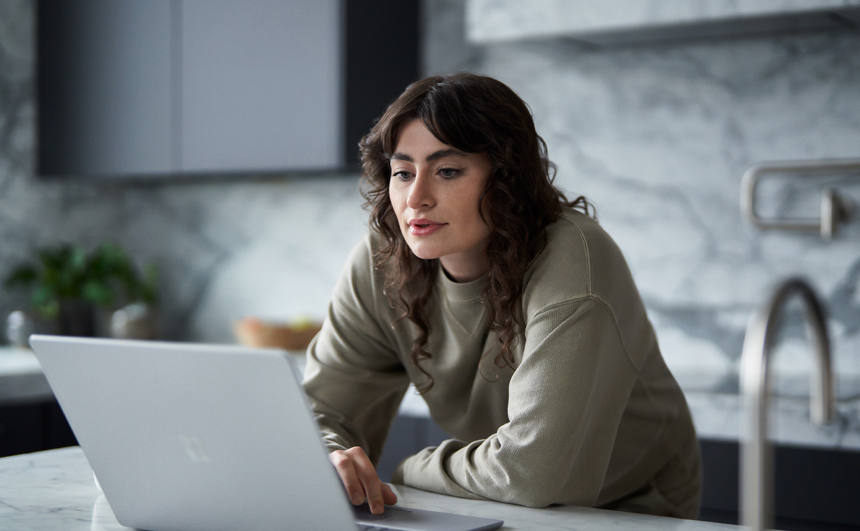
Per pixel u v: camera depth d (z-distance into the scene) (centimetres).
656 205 273
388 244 141
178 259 361
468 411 147
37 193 348
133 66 319
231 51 298
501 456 117
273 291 340
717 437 219
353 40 280
